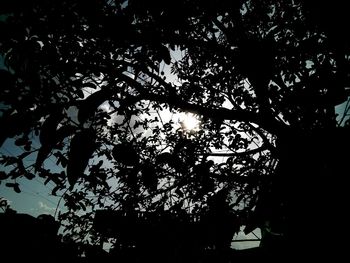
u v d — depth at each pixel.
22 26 1.11
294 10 1.91
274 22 2.10
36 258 1.13
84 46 1.40
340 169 1.34
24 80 0.98
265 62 1.56
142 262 1.64
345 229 1.26
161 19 1.38
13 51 1.09
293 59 1.71
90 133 0.79
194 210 2.05
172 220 1.80
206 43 1.72
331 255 1.24
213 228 1.71
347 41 1.34
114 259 1.66
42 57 1.12
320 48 1.57
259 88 1.66
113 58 1.56
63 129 0.79
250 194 1.87
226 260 1.74
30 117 0.82
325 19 1.33
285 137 1.57
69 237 2.10
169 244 1.69
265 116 1.81
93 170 1.61
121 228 1.71
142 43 1.38
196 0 1.47
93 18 1.23
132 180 1.16
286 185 1.45
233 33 1.72
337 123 1.54
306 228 1.35
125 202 1.88
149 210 1.96
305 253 1.31
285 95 1.64
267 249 1.61
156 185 1.14
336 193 1.32
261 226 1.54
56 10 1.17
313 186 1.37
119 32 1.29
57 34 1.25
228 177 2.13
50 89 1.03
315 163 1.40
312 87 1.50
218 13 1.67
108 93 0.91
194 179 1.97
